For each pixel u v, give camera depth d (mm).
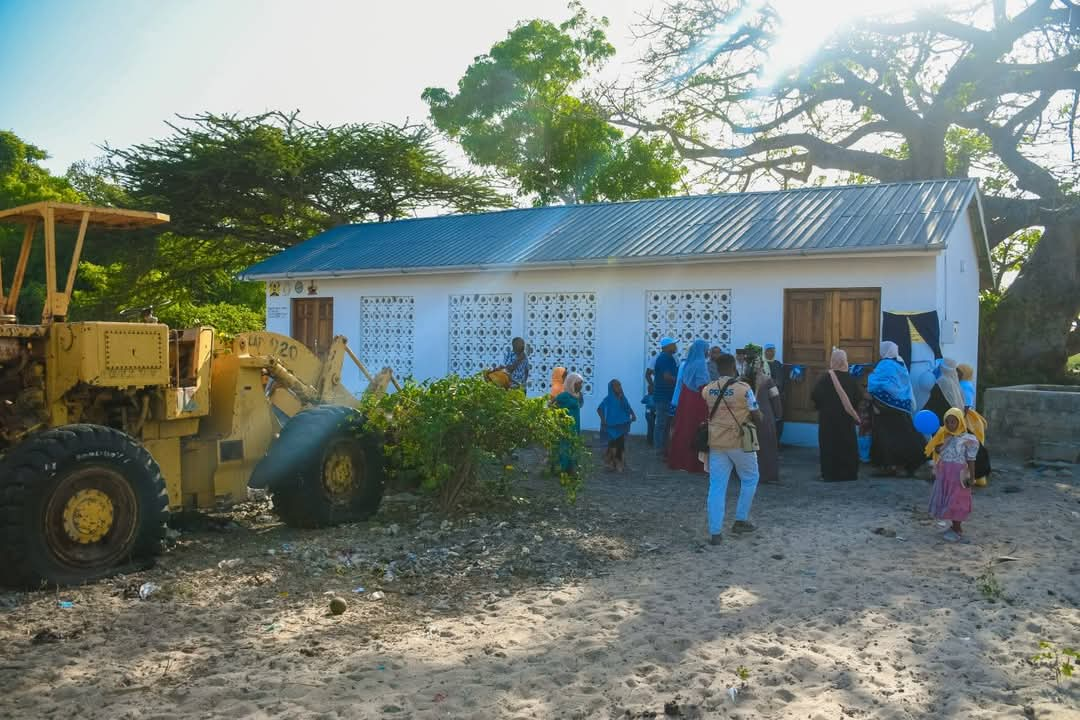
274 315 19969
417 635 5520
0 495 6145
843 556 7473
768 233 14828
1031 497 10141
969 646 5273
